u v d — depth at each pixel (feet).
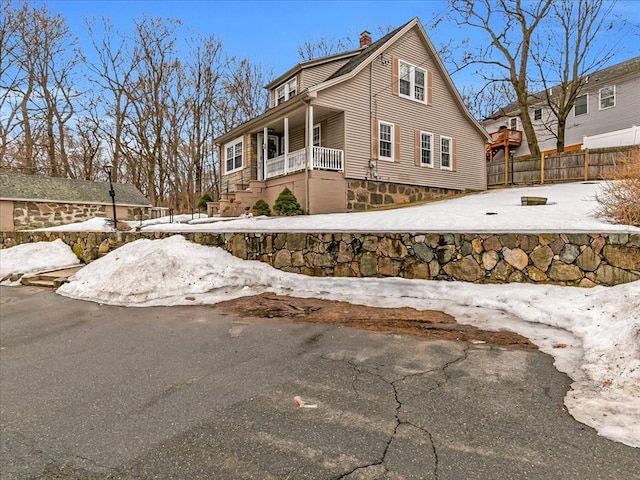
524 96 59.52
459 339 12.61
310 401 9.02
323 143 45.57
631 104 63.31
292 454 7.04
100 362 12.24
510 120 87.45
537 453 6.72
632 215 18.11
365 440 7.36
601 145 56.70
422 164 49.44
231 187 57.26
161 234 29.19
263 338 13.87
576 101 71.31
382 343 12.70
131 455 7.25
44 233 38.42
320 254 22.35
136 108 81.66
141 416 8.70
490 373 9.98
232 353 12.52
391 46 46.26
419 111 49.26
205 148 87.76
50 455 7.35
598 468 6.27
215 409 8.86
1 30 73.51
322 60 51.67
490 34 57.36
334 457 6.89
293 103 41.24
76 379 10.95
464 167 54.65
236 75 88.84
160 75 81.61
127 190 63.57
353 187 42.96
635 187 18.51
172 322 16.53
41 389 10.35
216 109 87.66
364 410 8.49
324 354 12.01
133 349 13.35
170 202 86.07
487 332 13.08
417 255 19.45
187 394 9.70
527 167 53.78
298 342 13.26
